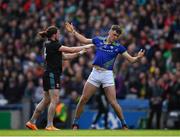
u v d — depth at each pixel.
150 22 69.81
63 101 58.16
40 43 69.62
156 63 62.69
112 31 37.88
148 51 65.06
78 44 66.62
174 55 64.44
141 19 69.88
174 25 69.12
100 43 38.25
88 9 74.06
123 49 38.28
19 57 69.25
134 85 60.28
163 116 57.75
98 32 68.06
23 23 74.75
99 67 38.16
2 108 61.31
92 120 58.75
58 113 55.06
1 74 66.00
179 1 72.94
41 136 31.28
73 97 57.94
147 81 60.00
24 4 77.62
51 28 38.69
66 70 61.91
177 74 58.31
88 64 62.56
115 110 38.59
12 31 73.25
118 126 56.78
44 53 38.97
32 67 65.56
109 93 38.34
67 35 68.06
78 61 65.00
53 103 38.72
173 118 57.00
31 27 73.19
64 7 75.19
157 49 65.38
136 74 61.22
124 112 59.16
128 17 70.50
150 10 71.12
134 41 66.19
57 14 73.44
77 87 59.44
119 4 73.69
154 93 58.59
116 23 69.88
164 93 58.19
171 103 57.28
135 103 59.12
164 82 58.62
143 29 69.19
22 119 60.38
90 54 63.34
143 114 58.72
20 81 64.81
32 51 69.12
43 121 48.94
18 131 36.91
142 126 58.50
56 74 38.72
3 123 61.22
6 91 64.75
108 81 38.22
